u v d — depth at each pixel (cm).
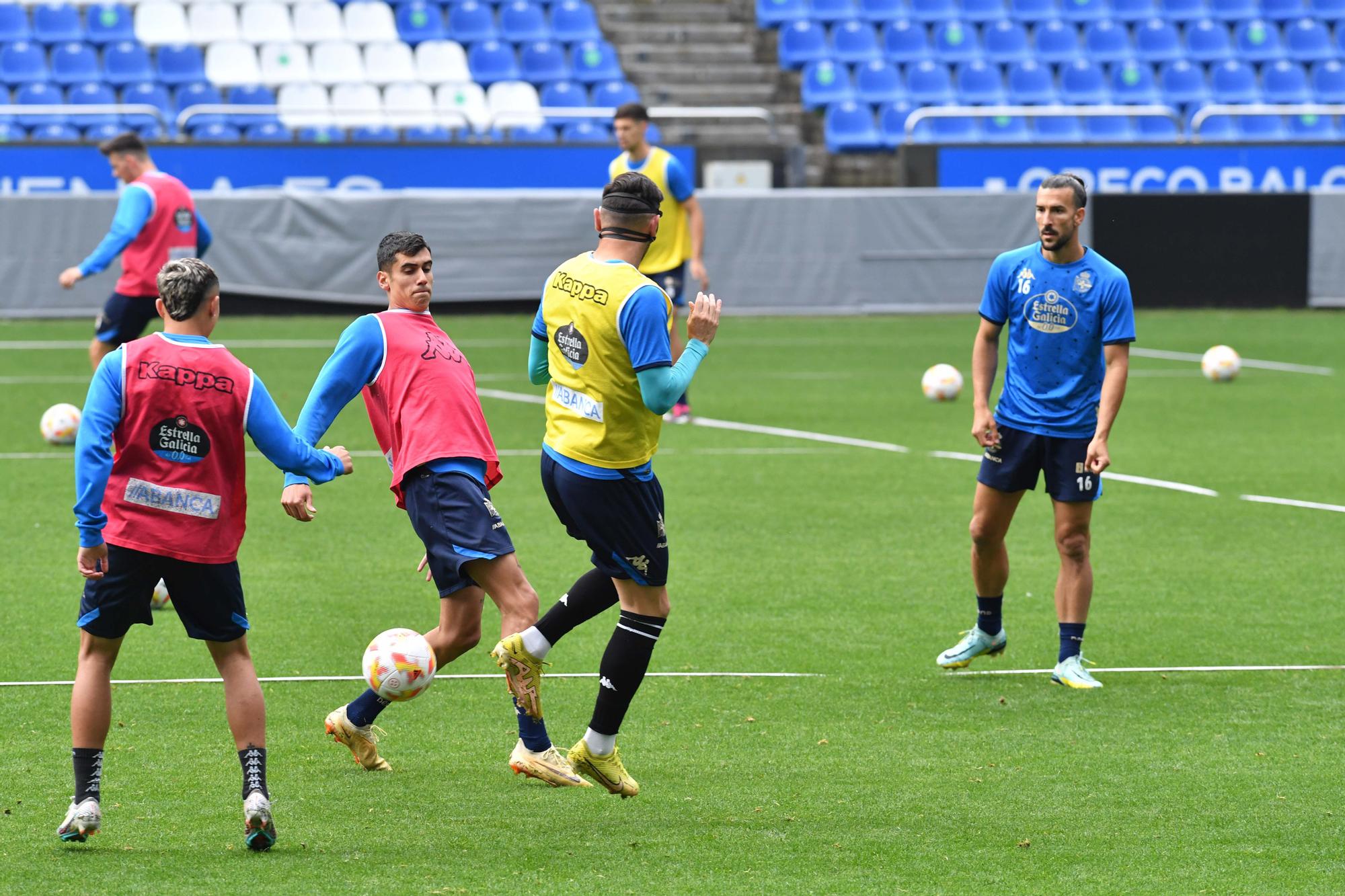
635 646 1686
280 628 2430
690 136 8450
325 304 6988
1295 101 9094
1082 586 2206
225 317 6888
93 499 1483
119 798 1684
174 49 8156
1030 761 1852
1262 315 7500
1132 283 7569
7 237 6681
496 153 7400
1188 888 1457
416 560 2902
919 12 9344
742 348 6312
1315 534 3188
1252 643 2408
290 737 1925
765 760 1855
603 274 1686
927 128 8606
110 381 1516
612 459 1684
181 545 1531
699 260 4381
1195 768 1823
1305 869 1505
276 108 7288
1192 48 9300
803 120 8844
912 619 2542
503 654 1711
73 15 8225
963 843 1574
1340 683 2194
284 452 1575
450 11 8794
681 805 1692
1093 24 9269
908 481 3725
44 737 1889
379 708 1773
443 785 1755
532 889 1438
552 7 8950
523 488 3588
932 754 1878
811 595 2689
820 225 7338
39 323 6638
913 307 7456
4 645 2303
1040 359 2202
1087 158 7850
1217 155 7919
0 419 4438
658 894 1430
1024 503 3575
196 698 2072
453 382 1802
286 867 1485
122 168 3759
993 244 7494
